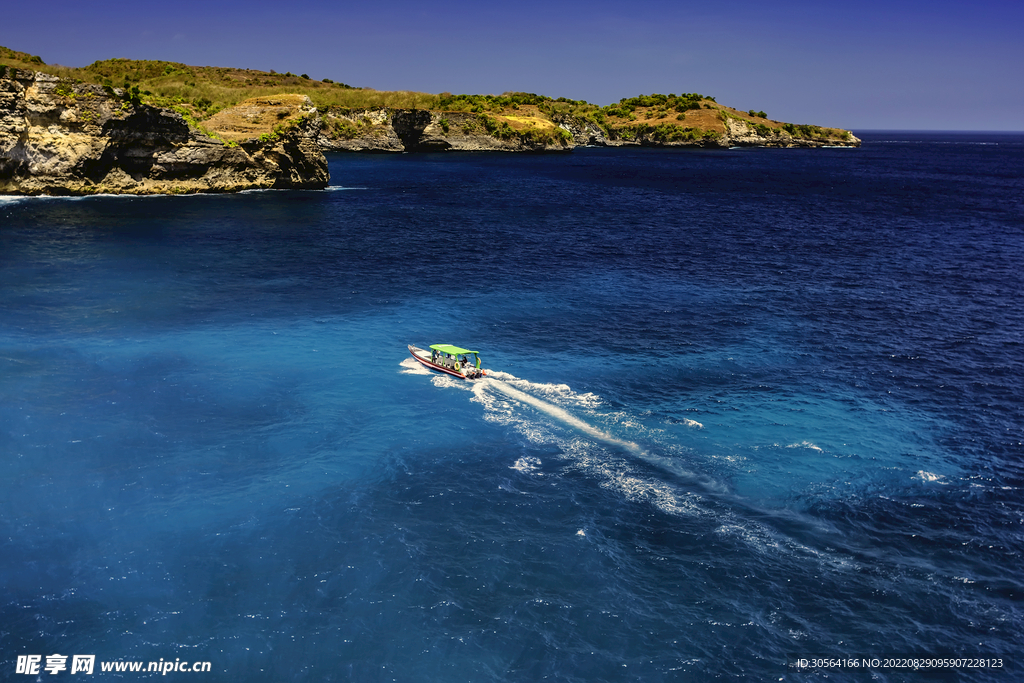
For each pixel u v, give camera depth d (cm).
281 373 4275
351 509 2894
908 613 2405
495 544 2703
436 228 9488
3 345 4491
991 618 2391
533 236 9169
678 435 3638
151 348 4581
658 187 15612
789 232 9869
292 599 2381
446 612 2350
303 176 12925
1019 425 3819
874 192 15200
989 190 15888
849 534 2827
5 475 3011
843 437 3647
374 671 2114
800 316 5753
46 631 2205
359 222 9650
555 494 3058
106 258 6875
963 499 3089
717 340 5138
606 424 3744
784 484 3183
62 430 3425
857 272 7375
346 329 5156
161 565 2517
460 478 3167
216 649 2167
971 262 7912
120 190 10675
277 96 12688
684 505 2995
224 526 2747
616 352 4850
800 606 2427
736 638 2278
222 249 7550
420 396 4025
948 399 4153
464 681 2095
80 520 2744
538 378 4359
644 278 7000
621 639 2266
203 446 3359
